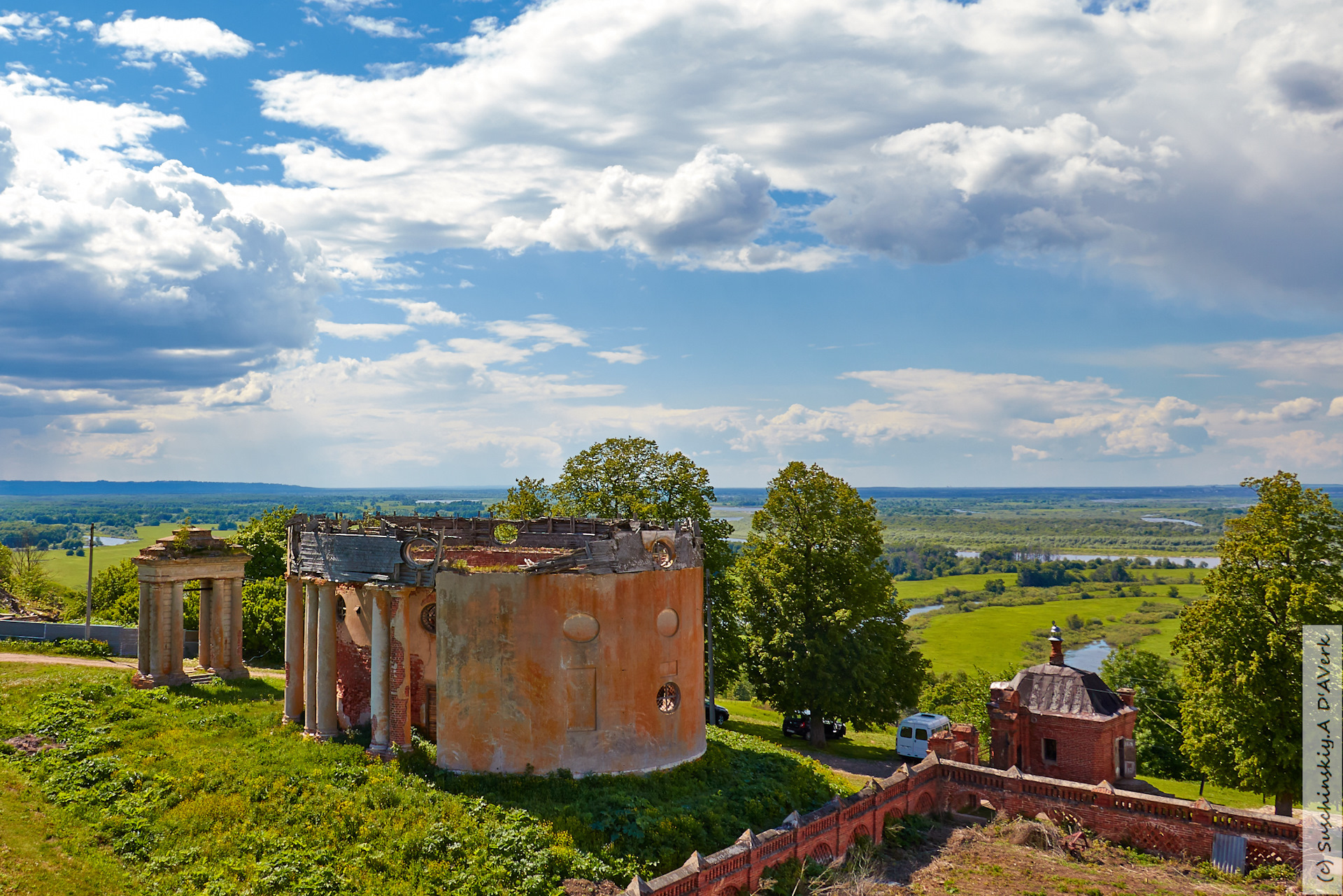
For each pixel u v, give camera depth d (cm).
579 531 4003
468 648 2930
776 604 4972
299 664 3428
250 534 6500
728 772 3231
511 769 2895
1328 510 3575
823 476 5134
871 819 3017
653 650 3098
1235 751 3503
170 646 4062
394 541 3041
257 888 2292
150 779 2828
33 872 2286
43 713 3341
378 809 2653
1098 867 2883
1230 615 3556
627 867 2455
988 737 5825
